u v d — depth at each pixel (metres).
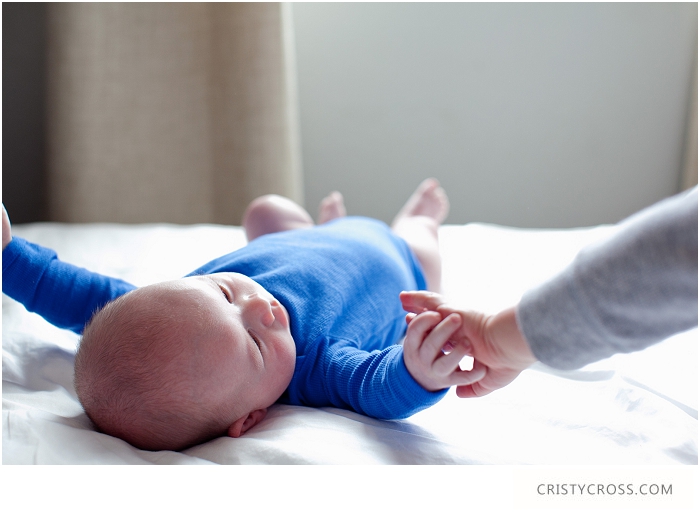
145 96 2.55
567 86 2.50
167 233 1.78
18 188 2.65
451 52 2.54
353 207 2.71
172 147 2.56
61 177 2.63
